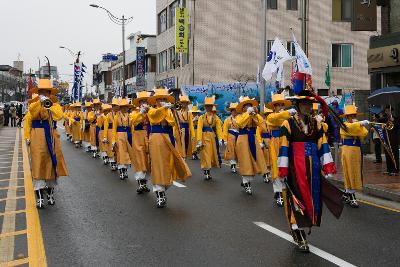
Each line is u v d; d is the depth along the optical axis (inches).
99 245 261.1
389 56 711.7
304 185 244.8
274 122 330.6
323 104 248.5
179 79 1384.1
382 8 766.5
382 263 230.7
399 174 539.5
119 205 372.2
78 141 985.5
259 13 1283.2
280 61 685.9
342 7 1282.0
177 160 371.9
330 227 303.7
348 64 1322.6
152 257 239.9
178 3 1411.2
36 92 371.6
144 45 1792.6
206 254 244.4
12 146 944.9
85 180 510.0
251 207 364.2
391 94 535.2
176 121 392.5
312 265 227.1
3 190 442.3
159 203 362.6
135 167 429.4
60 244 263.0
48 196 376.2
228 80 1267.2
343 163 386.3
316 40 1298.0
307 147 248.1
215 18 1261.1
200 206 368.2
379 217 335.9
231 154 572.1
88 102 874.1
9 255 243.4
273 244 262.1
